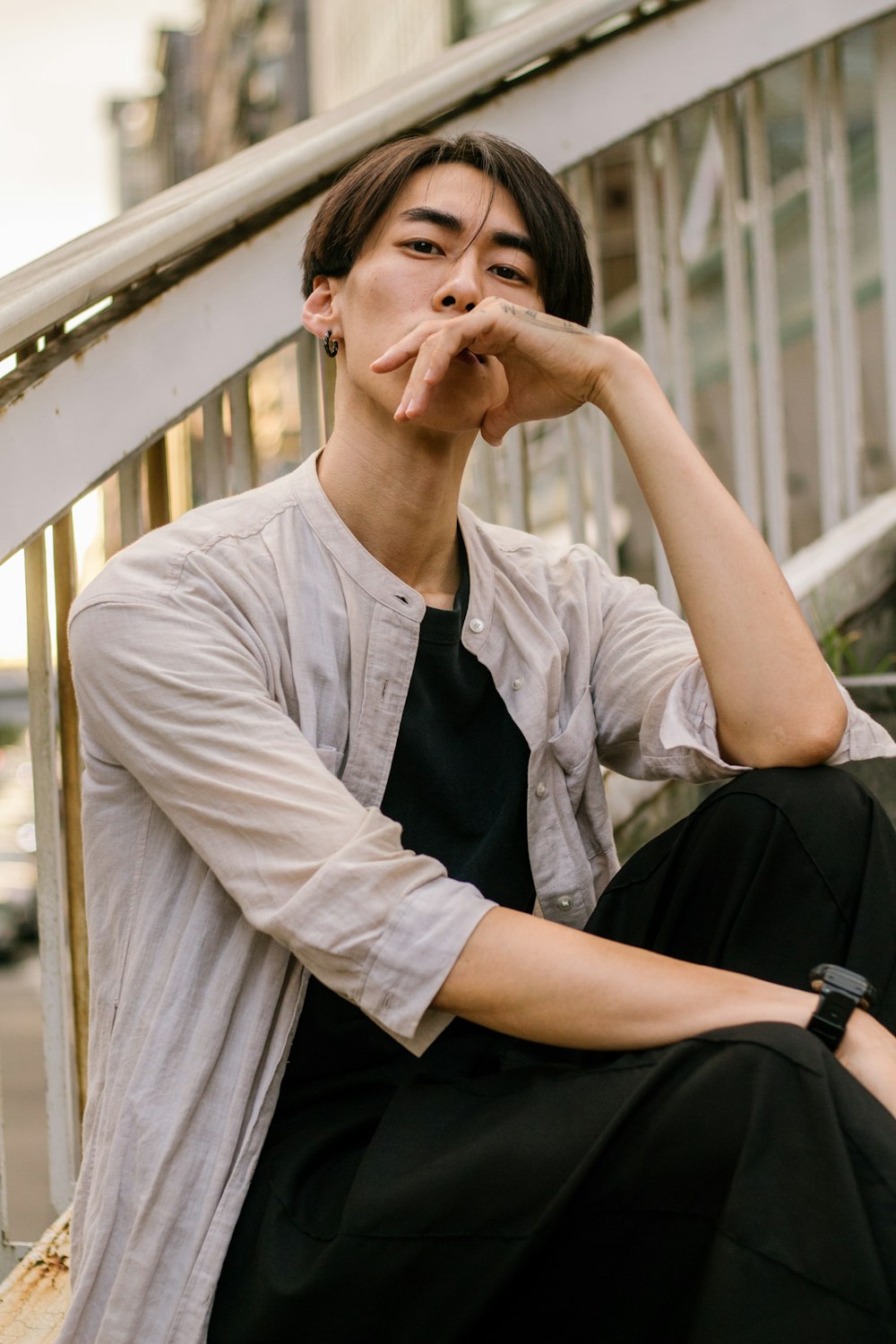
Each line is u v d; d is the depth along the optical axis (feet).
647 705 4.77
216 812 3.80
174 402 5.75
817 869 3.81
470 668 4.44
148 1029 3.85
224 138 153.48
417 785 4.30
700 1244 3.18
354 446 4.34
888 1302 2.88
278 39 125.18
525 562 4.92
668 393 7.95
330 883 3.60
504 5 33.65
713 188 15.83
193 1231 3.69
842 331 8.57
